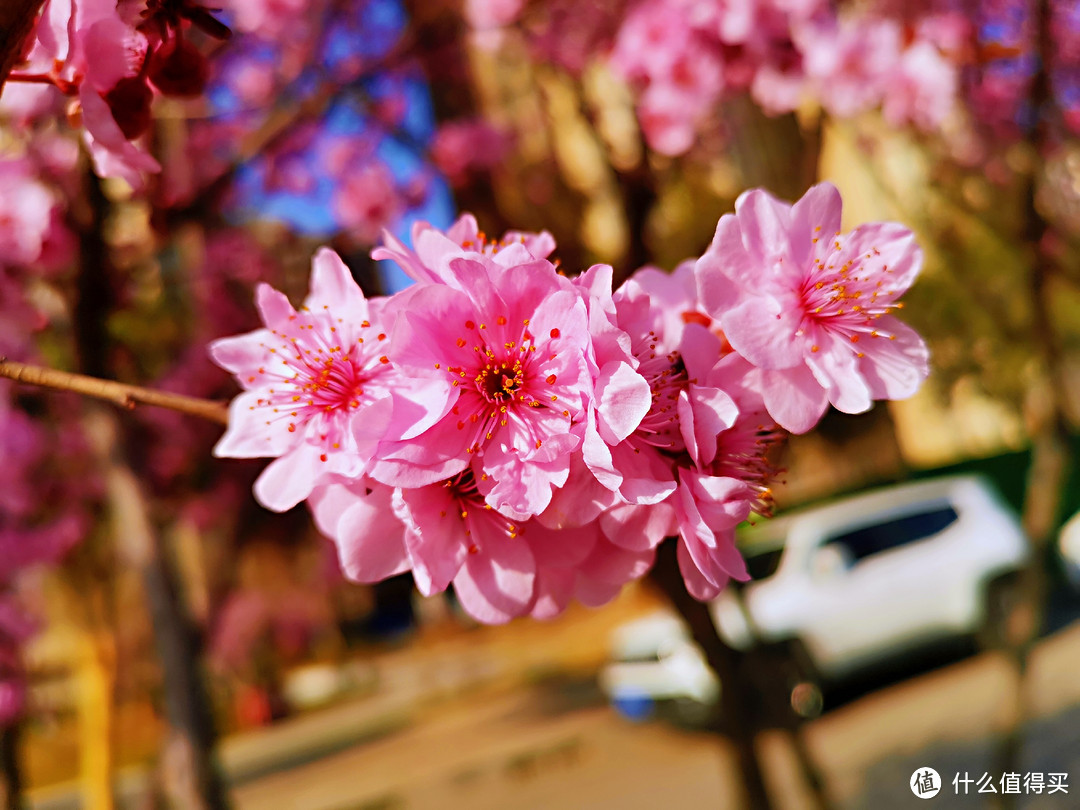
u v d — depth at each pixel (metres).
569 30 5.07
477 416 1.09
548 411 1.08
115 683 4.98
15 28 1.04
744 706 2.78
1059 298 10.31
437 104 5.80
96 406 2.95
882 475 16.72
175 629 2.89
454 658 16.89
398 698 15.02
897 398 1.22
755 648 3.46
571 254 4.40
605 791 7.40
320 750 12.31
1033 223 3.64
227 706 14.69
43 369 1.20
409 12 4.30
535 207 5.56
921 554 7.67
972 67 4.28
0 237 2.77
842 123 4.67
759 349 1.16
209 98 4.20
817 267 1.23
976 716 6.60
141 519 2.95
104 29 1.20
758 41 3.87
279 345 1.28
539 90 5.39
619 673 8.52
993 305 6.61
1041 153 3.57
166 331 4.88
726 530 1.15
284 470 1.22
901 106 4.08
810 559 7.67
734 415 1.11
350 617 18.58
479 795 8.22
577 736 9.38
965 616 7.50
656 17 4.04
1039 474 3.71
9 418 4.77
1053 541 3.68
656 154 4.17
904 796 5.60
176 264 5.05
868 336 1.24
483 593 1.16
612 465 1.05
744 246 1.20
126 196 2.73
